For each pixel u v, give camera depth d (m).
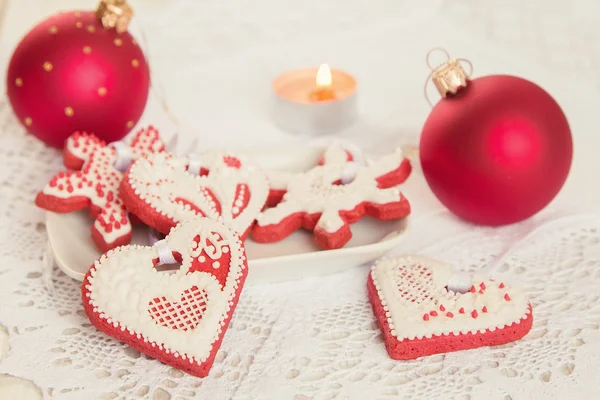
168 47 0.47
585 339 0.32
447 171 0.35
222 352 0.32
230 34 0.48
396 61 0.46
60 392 0.30
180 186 0.35
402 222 0.35
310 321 0.33
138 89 0.39
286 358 0.31
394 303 0.32
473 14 0.49
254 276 0.34
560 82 0.44
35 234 0.36
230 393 0.30
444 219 0.37
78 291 0.34
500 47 0.46
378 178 0.37
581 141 0.40
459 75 0.35
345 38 0.48
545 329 0.32
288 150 0.39
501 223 0.36
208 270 0.32
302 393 0.30
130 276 0.32
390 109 0.43
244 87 0.45
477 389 0.30
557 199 0.38
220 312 0.31
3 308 0.33
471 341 0.32
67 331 0.32
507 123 0.34
